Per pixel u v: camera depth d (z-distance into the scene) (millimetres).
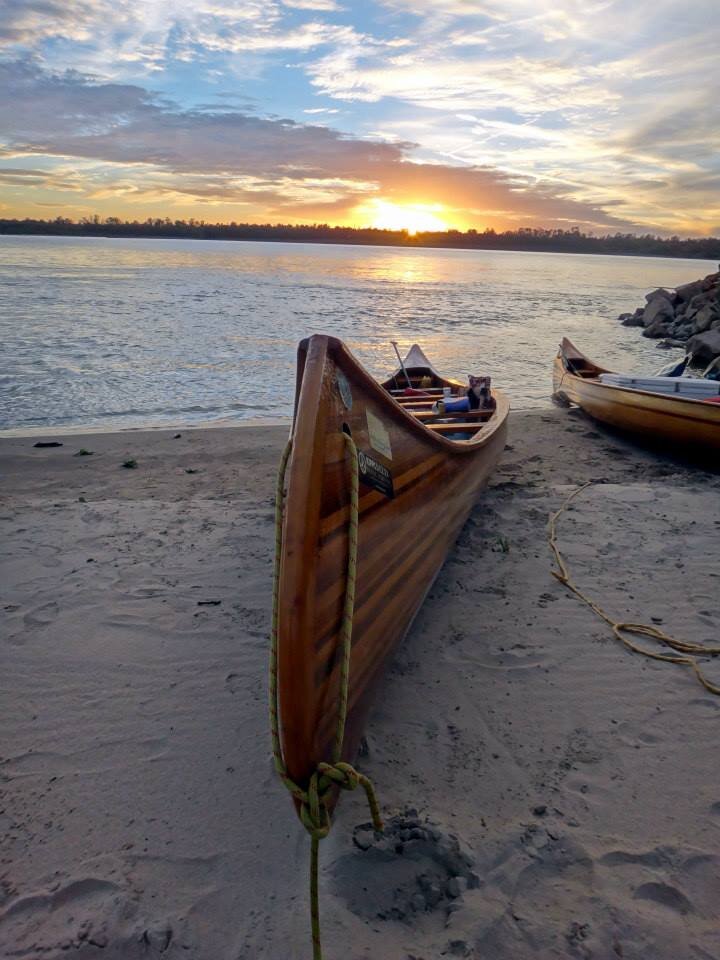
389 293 38844
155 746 2990
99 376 13227
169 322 21562
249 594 4316
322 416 2396
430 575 3783
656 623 3979
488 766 2869
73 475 6980
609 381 8781
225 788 2760
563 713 3207
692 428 7219
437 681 3463
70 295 29469
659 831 2520
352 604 2367
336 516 2400
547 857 2406
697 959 2051
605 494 6223
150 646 3730
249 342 17891
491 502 6074
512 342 19891
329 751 2305
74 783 2773
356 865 2371
